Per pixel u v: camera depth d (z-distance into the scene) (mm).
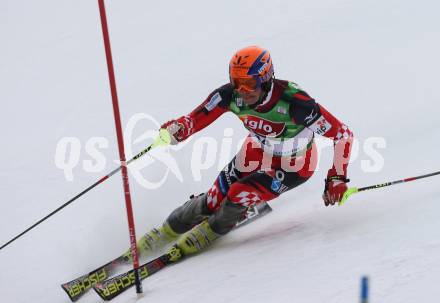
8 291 16656
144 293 14031
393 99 25156
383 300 10258
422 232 12305
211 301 12422
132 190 21516
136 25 43812
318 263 12523
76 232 19406
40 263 17969
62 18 47750
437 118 21562
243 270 13570
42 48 42000
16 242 19422
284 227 16109
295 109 14742
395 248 12000
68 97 33094
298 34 35500
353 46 32406
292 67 31234
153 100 29984
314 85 28625
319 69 30312
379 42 32344
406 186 15969
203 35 39250
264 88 14625
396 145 20141
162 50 37938
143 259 17109
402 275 10844
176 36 40188
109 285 14758
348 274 11531
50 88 34938
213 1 46062
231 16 42094
